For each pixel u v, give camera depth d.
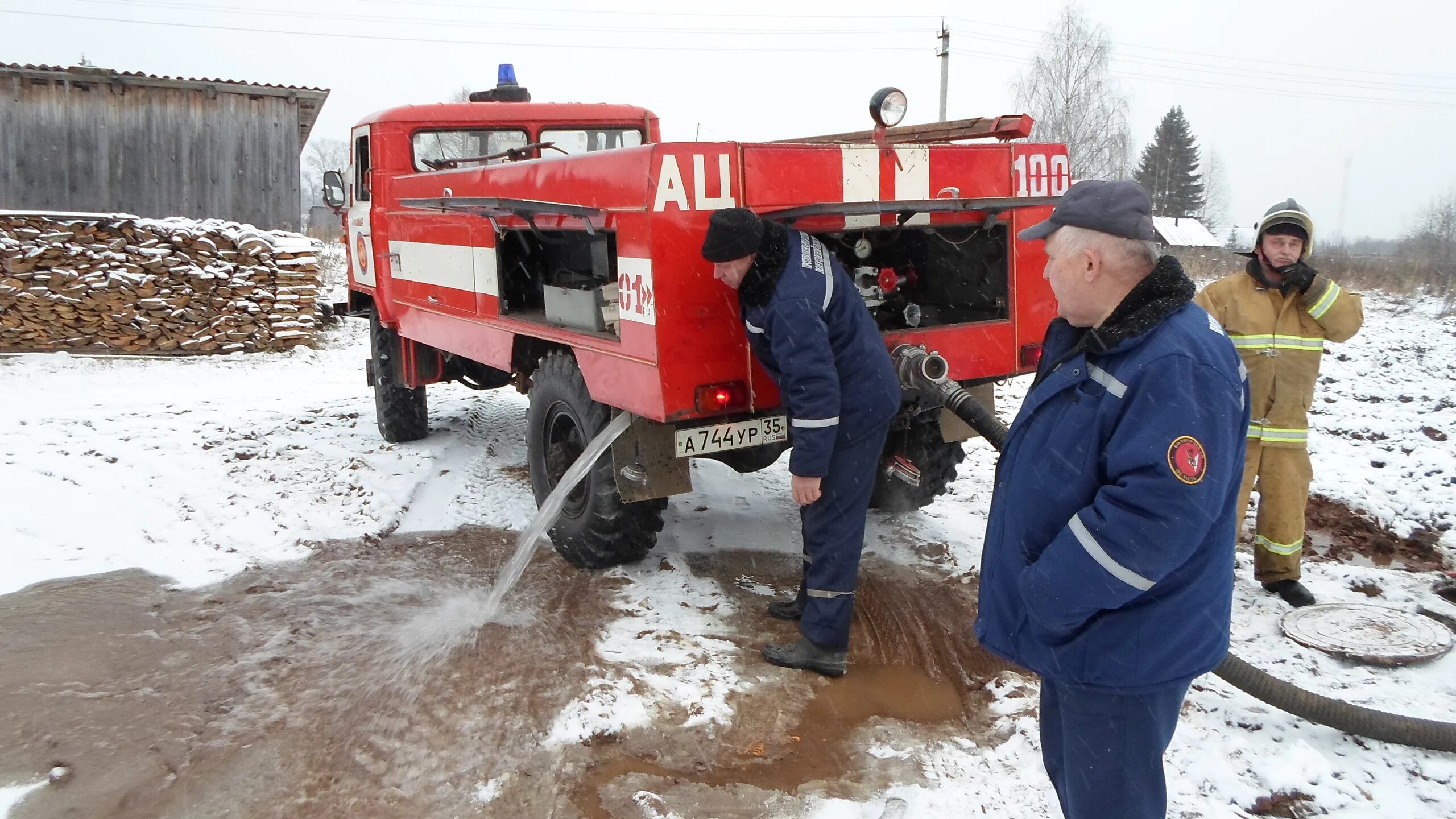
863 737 3.02
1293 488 3.81
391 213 5.90
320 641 3.70
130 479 5.63
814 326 2.97
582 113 6.33
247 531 4.85
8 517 4.96
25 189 11.97
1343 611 3.71
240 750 2.97
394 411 6.50
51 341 10.18
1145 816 1.96
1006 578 1.99
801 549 4.68
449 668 3.45
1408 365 9.63
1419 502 5.16
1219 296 3.92
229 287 10.89
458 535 4.91
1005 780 2.77
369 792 2.77
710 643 3.64
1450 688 3.18
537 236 4.44
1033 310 4.14
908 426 4.09
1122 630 1.83
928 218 3.74
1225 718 3.04
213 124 12.67
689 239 3.27
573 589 4.14
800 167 3.44
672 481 3.83
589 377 3.80
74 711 3.20
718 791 2.75
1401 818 2.56
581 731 3.03
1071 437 1.84
